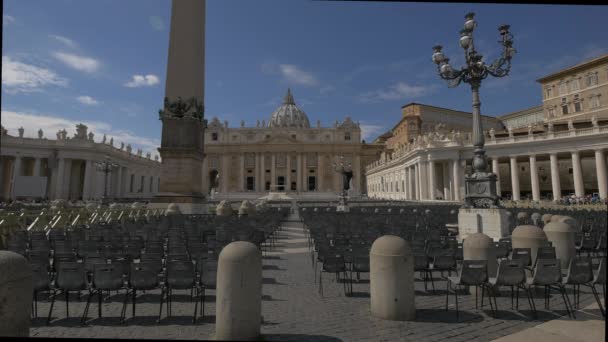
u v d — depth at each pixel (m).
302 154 116.19
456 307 5.68
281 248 13.73
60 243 8.86
